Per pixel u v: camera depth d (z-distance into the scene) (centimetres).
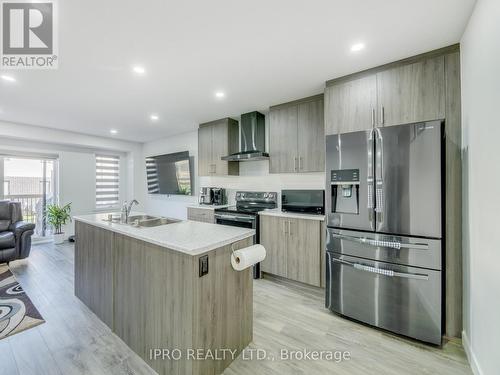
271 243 312
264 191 385
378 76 220
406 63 206
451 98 188
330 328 211
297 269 290
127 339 184
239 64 221
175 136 524
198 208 400
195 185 490
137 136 535
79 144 499
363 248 212
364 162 211
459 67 185
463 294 182
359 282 214
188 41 186
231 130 399
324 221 270
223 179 442
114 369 161
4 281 303
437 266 182
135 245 177
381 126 217
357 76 233
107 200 581
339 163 225
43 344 185
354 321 222
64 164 499
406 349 183
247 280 186
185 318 143
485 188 143
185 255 143
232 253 167
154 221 249
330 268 232
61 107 336
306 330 207
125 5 148
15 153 457
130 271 182
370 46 192
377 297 205
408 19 161
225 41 186
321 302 259
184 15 157
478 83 150
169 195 546
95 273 225
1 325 208
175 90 279
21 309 235
